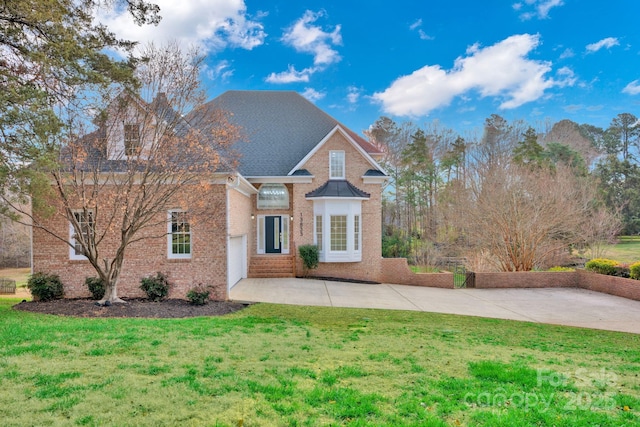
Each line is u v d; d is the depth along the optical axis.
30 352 6.58
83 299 13.66
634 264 17.92
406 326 10.70
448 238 35.09
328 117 25.06
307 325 10.32
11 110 9.09
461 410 4.58
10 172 9.99
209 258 14.41
